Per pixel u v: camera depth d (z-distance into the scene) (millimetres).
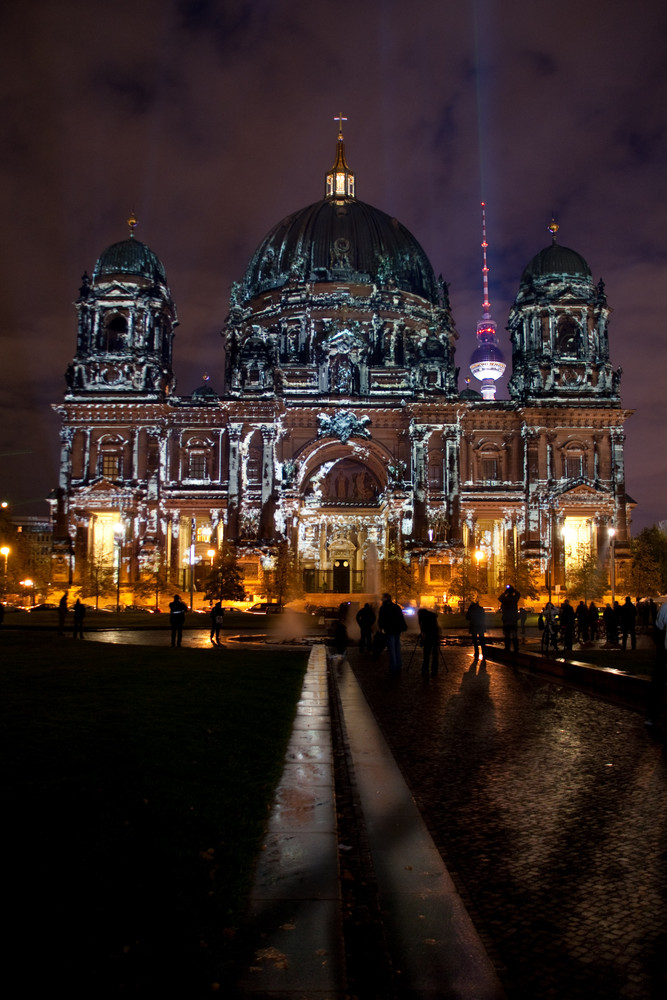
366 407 97312
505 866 10023
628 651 40188
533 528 96000
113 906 7734
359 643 43406
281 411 97000
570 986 7227
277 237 117562
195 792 11906
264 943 7449
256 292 115312
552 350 99875
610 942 8039
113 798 11016
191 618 71500
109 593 87812
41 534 188000
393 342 108875
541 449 97438
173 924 7516
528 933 8227
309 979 6848
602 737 17859
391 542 94750
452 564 92875
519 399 101500
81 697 20922
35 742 14484
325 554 100125
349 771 14711
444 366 97625
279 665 32375
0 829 9477
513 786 13734
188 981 6641
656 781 14039
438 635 31062
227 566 84625
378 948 7680
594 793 13289
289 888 8742
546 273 101125
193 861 9109
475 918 8547
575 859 10273
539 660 31047
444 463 95875
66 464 96875
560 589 92500
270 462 95188
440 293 116438
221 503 96938
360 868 9711
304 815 11469
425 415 96125
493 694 24828
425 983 7234
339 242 112438
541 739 17656
